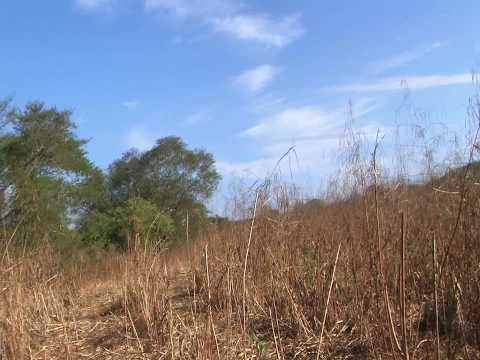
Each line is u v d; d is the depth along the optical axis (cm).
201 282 714
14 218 905
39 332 627
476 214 467
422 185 643
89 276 1025
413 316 465
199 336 459
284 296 570
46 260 855
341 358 466
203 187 3306
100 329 626
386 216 544
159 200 3177
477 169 477
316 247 622
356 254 538
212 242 770
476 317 415
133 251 719
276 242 629
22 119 2070
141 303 600
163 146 3278
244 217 749
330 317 532
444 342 405
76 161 2214
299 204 727
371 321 473
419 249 536
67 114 2159
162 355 501
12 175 1802
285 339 520
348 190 642
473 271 446
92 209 2494
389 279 450
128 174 3278
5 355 531
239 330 525
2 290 587
